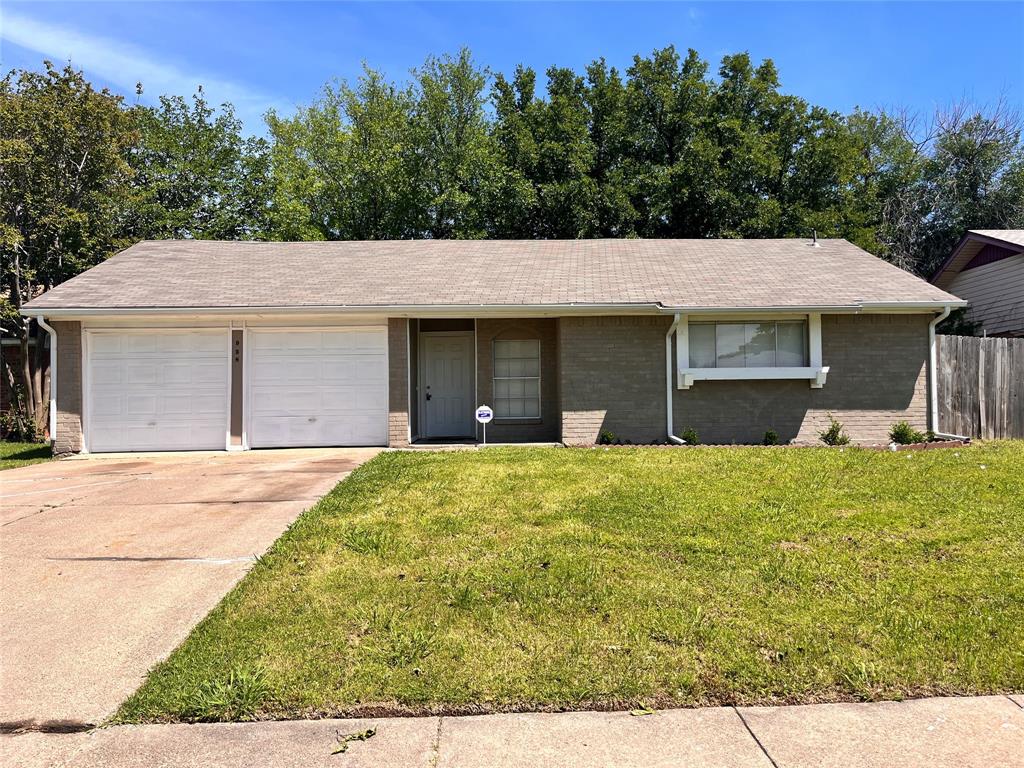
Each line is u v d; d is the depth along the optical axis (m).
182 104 23.72
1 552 5.14
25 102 15.59
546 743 2.66
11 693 3.10
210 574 4.62
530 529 5.41
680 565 4.52
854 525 5.42
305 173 25.86
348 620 3.71
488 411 11.34
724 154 22.94
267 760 2.57
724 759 2.54
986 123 27.28
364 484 7.19
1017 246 16.97
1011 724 2.73
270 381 11.41
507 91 26.38
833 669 3.12
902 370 11.43
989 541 4.97
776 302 10.89
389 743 2.67
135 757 2.60
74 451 11.02
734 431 11.38
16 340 16.45
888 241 25.83
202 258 13.31
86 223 16.42
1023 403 12.46
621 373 11.31
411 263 13.14
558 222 23.03
